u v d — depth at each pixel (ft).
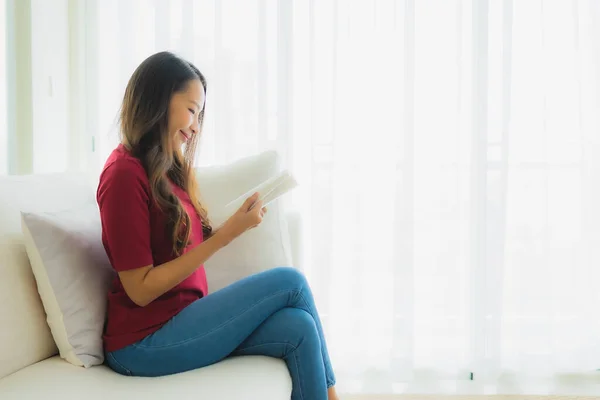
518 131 7.70
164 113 4.90
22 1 6.84
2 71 6.91
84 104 7.73
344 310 7.86
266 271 5.13
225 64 7.64
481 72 7.54
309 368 4.83
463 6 7.63
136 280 4.53
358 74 7.64
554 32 7.63
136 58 7.65
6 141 7.00
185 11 7.54
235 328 4.78
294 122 7.73
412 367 7.73
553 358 7.76
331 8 7.63
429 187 7.77
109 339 4.76
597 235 7.71
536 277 7.75
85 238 4.96
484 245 7.63
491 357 7.72
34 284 4.78
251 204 4.85
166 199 4.77
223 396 4.09
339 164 7.72
